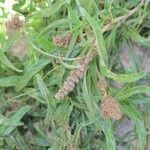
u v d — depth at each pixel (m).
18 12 0.27
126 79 0.21
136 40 0.27
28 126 0.32
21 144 0.28
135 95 0.25
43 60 0.23
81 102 0.24
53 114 0.23
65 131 0.24
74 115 0.27
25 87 0.27
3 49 0.24
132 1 0.28
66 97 0.24
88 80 0.23
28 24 0.26
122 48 0.35
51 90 0.25
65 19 0.24
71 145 0.24
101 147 0.28
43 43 0.23
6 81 0.25
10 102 0.28
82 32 0.23
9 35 0.25
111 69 0.29
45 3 0.29
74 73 0.21
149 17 0.30
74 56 0.23
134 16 0.29
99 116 0.23
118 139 0.28
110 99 0.22
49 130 0.30
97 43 0.21
